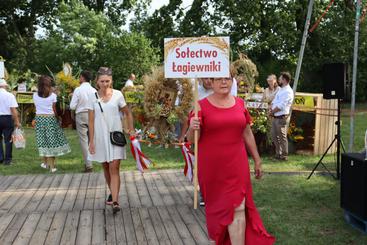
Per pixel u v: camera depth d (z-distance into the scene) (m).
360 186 4.55
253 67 8.74
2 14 29.00
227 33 22.52
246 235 3.56
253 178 6.98
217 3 22.45
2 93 8.52
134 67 21.98
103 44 22.88
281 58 23.36
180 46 4.54
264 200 5.79
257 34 22.36
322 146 9.27
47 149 7.80
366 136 4.61
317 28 23.03
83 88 7.55
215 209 3.58
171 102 6.50
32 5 30.02
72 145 10.91
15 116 8.58
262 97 8.96
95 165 8.42
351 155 4.77
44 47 23.61
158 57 22.95
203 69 4.54
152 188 6.52
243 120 3.61
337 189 6.28
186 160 5.63
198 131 3.61
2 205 5.71
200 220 5.02
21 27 30.66
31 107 14.65
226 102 3.64
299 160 8.55
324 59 23.48
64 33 23.17
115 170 5.18
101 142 5.12
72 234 4.63
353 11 23.00
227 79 3.59
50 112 7.78
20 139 8.70
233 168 3.56
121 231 4.71
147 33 27.61
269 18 22.16
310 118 9.30
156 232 4.66
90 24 23.00
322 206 5.52
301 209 5.41
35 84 16.38
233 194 3.53
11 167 8.37
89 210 5.45
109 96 5.17
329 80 6.68
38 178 7.25
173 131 6.74
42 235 4.61
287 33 21.83
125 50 22.06
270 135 8.77
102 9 31.09
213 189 3.61
